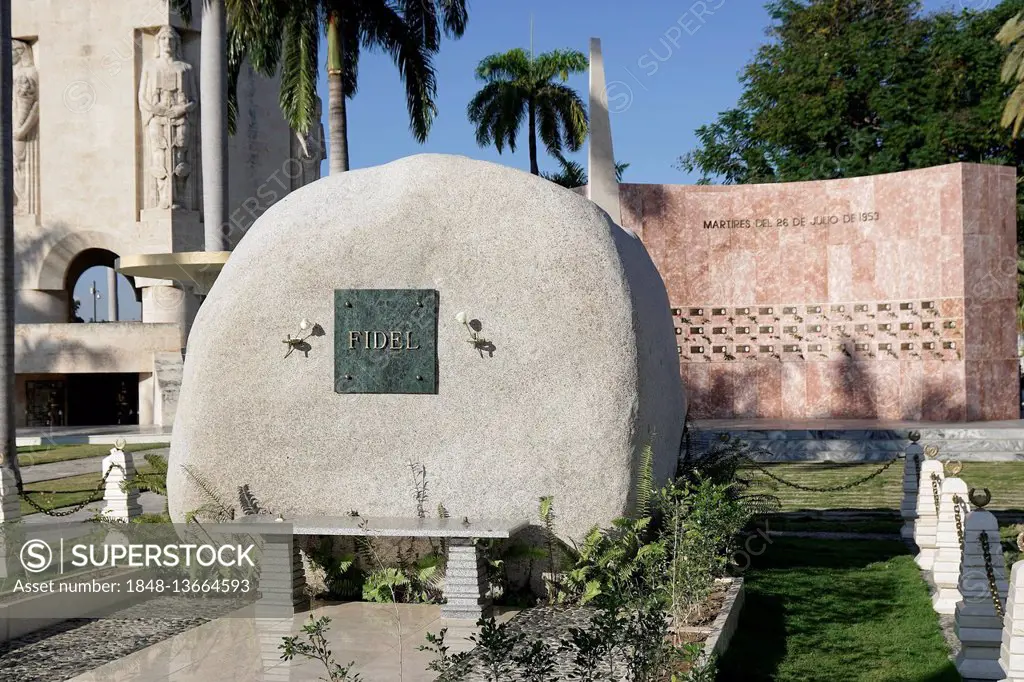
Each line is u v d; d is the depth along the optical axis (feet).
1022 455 66.28
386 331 28.60
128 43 131.03
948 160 109.19
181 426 29.45
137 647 24.44
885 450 67.92
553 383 28.22
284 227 29.43
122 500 37.60
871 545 38.58
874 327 80.02
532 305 28.37
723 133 126.93
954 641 25.17
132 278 144.87
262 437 28.78
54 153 132.67
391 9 73.15
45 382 121.80
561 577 28.02
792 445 68.90
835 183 81.82
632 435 28.14
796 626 26.73
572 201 29.60
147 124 130.52
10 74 53.93
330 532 26.84
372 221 29.04
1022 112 85.97
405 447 28.50
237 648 24.12
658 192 83.76
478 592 26.50
